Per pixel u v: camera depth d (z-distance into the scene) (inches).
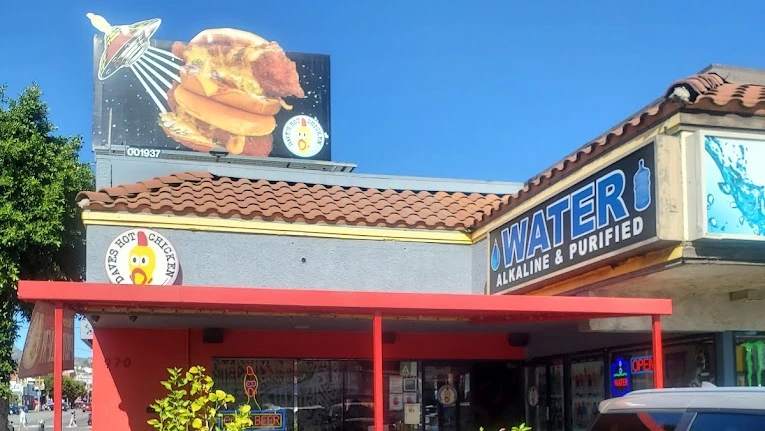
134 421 420.8
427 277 439.5
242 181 467.2
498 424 485.7
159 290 257.3
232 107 948.0
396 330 457.1
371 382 466.6
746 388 164.2
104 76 915.4
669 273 295.0
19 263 477.4
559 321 368.2
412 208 464.1
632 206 290.2
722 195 270.5
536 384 479.5
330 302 269.9
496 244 414.6
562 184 350.3
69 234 497.0
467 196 499.8
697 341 360.2
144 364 428.5
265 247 416.5
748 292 338.3
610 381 405.1
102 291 253.9
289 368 455.8
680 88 277.1
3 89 509.7
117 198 402.3
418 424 473.4
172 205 404.2
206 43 962.1
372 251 432.8
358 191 483.2
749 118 279.4
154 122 917.8
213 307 284.0
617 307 287.4
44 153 491.5
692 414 162.6
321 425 455.2
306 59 989.8
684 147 277.7
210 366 440.8
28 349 294.8
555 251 347.3
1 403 496.1
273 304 265.4
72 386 3550.7
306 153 956.6
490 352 488.4
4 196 471.5
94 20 932.6
